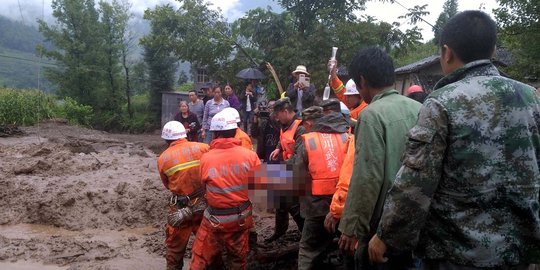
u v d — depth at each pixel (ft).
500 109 7.05
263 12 58.70
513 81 7.37
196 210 16.25
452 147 7.08
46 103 72.28
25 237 21.91
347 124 14.01
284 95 23.43
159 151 55.47
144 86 123.34
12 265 18.76
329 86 18.12
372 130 9.52
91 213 24.12
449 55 7.80
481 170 6.98
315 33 53.57
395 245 7.50
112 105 119.65
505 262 7.05
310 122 14.97
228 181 14.53
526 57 42.73
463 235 7.07
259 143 23.56
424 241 7.57
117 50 119.75
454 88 7.25
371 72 10.35
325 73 50.80
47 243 20.79
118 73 121.60
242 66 62.59
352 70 10.76
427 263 7.68
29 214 24.44
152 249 20.21
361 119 9.78
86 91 118.01
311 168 13.37
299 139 14.71
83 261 19.08
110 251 19.95
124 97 121.49
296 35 54.13
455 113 7.05
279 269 17.34
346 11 59.00
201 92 41.22
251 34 61.00
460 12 7.84
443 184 7.26
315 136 13.55
